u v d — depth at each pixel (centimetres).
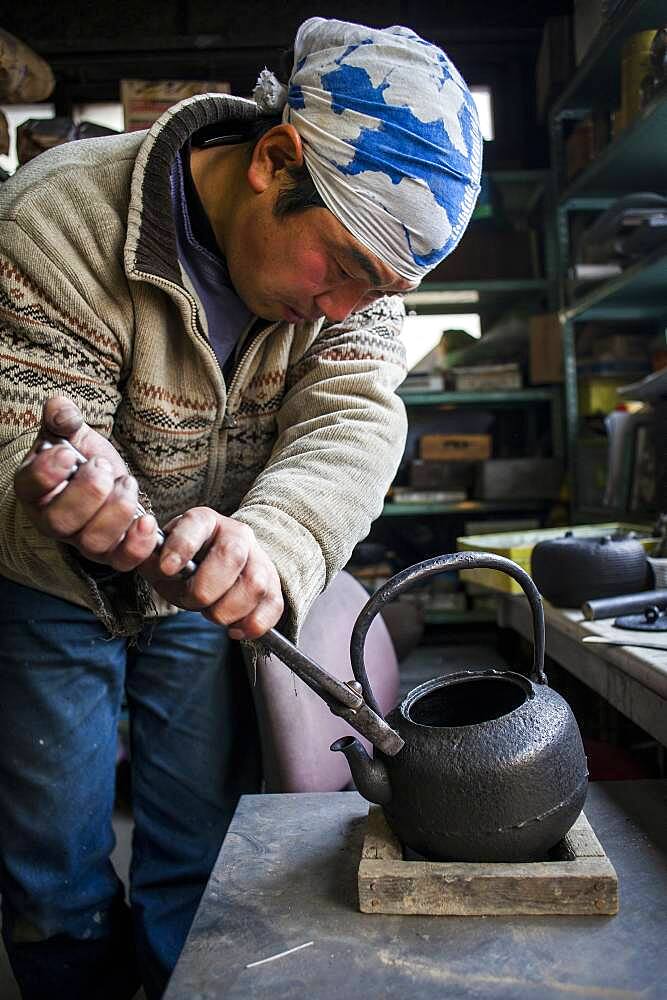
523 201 397
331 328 131
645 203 254
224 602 82
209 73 402
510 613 225
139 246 110
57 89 400
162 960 144
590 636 153
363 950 82
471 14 402
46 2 396
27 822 138
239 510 107
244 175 112
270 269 108
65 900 140
